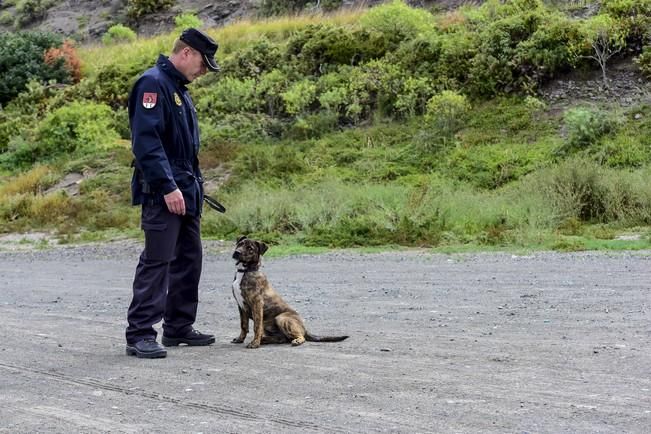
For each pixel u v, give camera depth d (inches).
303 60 1082.7
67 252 678.5
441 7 1326.3
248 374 219.6
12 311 375.9
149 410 187.5
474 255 519.5
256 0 1680.6
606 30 894.4
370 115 967.6
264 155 884.0
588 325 272.1
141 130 249.6
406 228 609.9
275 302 264.5
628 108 827.4
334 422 170.7
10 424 180.7
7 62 1326.3
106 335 296.5
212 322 318.7
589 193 652.1
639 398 181.0
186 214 261.9
